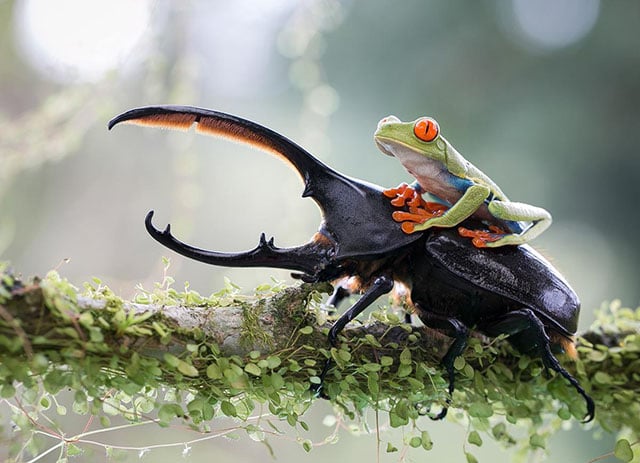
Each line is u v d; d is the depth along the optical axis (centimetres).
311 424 95
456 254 50
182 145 71
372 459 97
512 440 55
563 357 53
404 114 114
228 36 108
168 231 49
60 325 46
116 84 73
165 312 48
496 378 52
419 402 52
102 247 124
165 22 73
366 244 50
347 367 50
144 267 122
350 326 51
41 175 117
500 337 51
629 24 113
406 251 51
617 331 56
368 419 61
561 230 116
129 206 121
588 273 115
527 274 51
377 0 113
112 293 48
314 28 73
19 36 112
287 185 72
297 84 73
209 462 91
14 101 111
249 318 49
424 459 97
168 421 48
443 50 114
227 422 84
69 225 122
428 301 51
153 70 72
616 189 117
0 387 47
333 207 50
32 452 48
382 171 111
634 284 116
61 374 47
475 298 51
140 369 48
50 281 47
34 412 48
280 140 50
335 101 73
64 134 73
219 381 49
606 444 101
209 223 112
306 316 50
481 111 114
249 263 50
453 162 51
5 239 79
